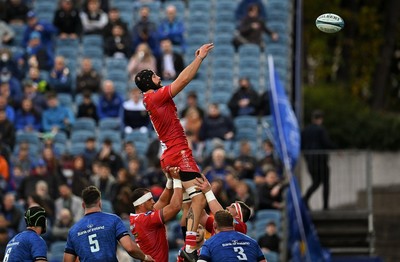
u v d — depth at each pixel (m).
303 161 76.06
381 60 103.94
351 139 89.19
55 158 65.56
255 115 73.44
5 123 70.00
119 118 73.38
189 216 37.97
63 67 76.56
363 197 74.56
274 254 61.50
